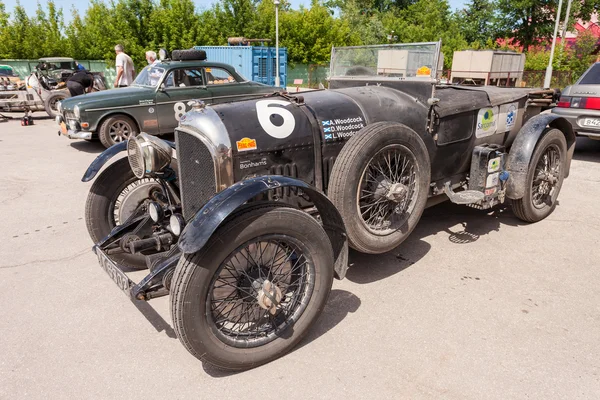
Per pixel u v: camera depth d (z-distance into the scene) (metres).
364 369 2.53
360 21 38.16
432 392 2.35
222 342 2.41
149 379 2.49
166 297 3.35
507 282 3.44
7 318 3.06
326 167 3.21
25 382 2.46
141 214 3.47
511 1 34.59
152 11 24.95
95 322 3.02
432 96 3.57
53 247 4.17
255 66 17.25
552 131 4.35
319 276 2.63
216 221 2.22
